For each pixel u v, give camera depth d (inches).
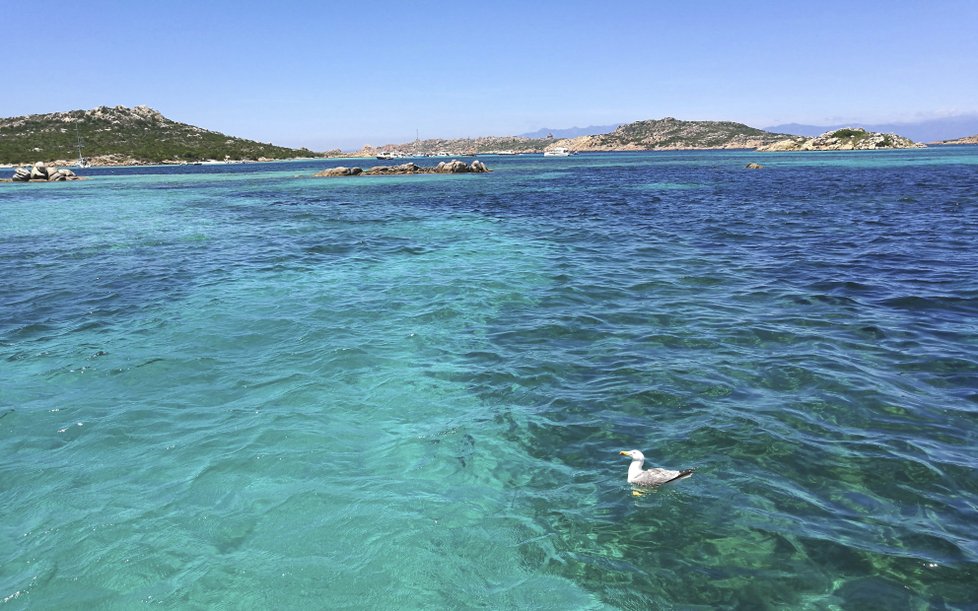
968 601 210.8
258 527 263.9
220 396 396.2
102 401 388.2
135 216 1428.4
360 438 342.6
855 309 542.9
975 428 326.6
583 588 225.8
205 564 240.5
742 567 232.8
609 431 343.3
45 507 278.1
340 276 730.2
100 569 237.1
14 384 413.7
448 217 1301.7
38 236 1100.5
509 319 548.1
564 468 309.0
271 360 458.0
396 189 2171.5
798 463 301.3
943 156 4330.7
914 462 296.7
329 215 1380.4
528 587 227.1
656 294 616.4
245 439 340.2
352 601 221.1
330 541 254.5
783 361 426.6
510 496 285.9
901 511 262.1
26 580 231.1
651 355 449.1
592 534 256.5
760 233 993.5
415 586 228.4
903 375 395.9
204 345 490.0
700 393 382.6
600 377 414.6
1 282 713.0
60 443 335.9
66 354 470.3
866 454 306.0
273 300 622.8
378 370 437.7
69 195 2132.1
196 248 942.4
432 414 370.6
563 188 2096.5
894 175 2342.5
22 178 3093.0
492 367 438.9
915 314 523.2
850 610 209.2
